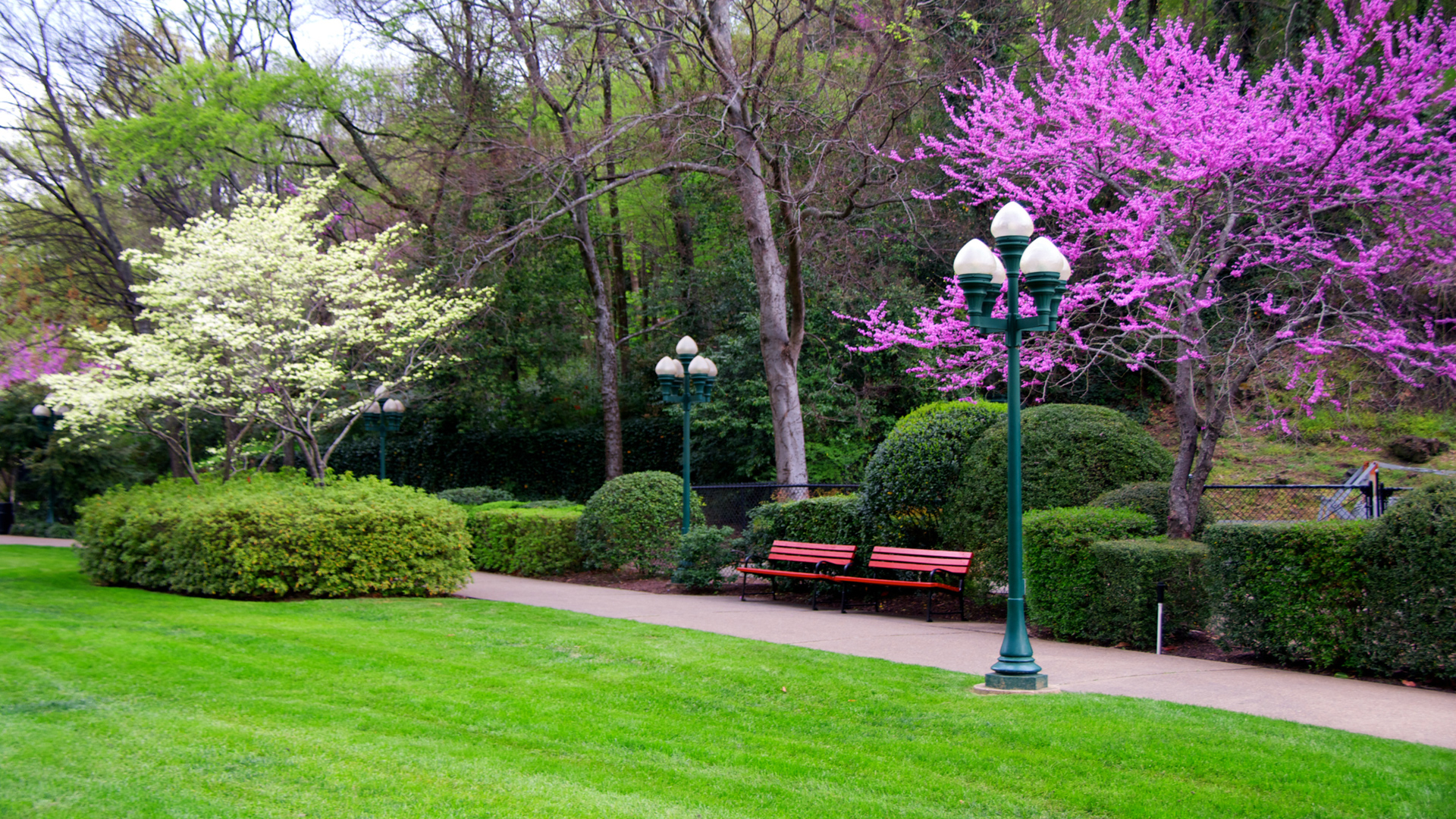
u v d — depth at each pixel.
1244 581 8.47
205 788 5.04
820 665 8.09
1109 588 9.39
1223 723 6.01
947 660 8.53
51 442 25.34
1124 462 10.88
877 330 14.49
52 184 26.89
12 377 26.70
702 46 18.36
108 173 22.05
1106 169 11.91
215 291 14.23
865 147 16.78
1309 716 6.42
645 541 15.59
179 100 21.28
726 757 5.70
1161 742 5.61
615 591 14.59
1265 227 10.76
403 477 30.67
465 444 29.42
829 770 5.46
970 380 13.05
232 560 11.97
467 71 23.02
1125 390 21.34
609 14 17.03
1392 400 15.58
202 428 26.78
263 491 13.26
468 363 25.53
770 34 20.25
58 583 13.56
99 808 4.68
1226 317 12.23
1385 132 10.37
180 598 11.96
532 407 28.67
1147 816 4.70
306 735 6.00
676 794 5.08
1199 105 10.69
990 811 4.85
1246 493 16.38
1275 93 11.69
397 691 7.18
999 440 11.14
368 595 12.73
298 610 11.05
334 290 15.34
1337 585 7.87
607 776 5.37
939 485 11.79
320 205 23.61
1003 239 7.62
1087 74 12.50
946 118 20.86
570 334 27.69
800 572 12.98
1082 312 12.54
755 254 18.06
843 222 20.03
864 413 21.09
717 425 22.73
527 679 7.63
